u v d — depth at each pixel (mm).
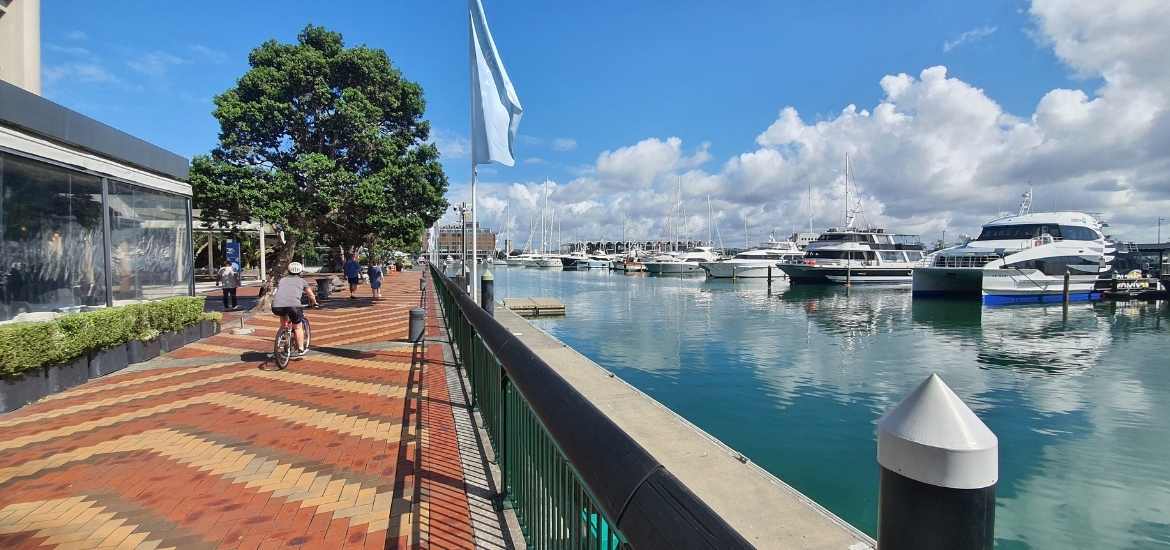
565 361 9844
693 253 76062
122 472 4477
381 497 4008
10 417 5953
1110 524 6164
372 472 4457
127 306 8836
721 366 14227
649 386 12047
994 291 32500
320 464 4617
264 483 4258
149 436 5336
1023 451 8555
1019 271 32875
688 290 45031
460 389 7125
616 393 7734
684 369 13820
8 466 4605
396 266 56531
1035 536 5941
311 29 16469
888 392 11664
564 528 2213
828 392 11609
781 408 10375
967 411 802
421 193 17719
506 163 10906
